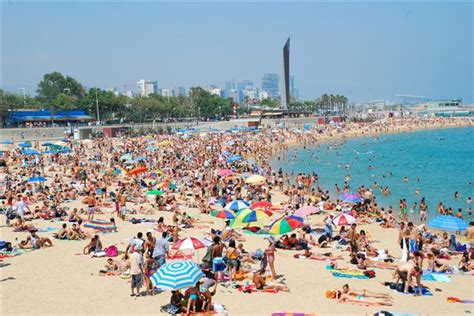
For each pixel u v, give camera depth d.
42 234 28.97
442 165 76.31
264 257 21.44
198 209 39.59
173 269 16.52
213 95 195.00
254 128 140.12
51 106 144.75
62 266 22.58
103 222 30.27
